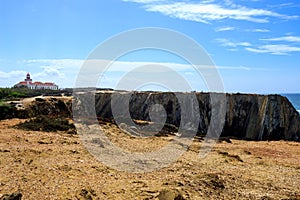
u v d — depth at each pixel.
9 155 13.69
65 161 13.88
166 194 10.08
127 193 10.50
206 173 14.27
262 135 40.50
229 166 17.06
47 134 20.70
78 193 9.91
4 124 23.91
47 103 35.09
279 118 41.72
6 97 49.03
